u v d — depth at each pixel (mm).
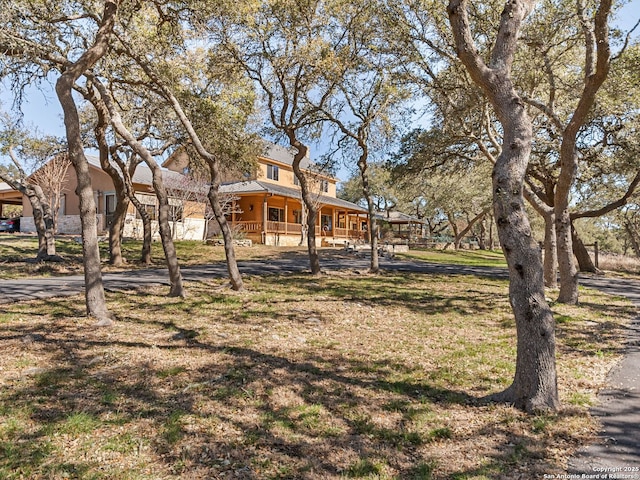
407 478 3043
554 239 12766
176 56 11492
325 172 17031
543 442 3604
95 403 4113
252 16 10930
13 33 8156
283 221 34656
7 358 5309
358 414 4102
